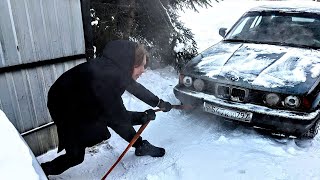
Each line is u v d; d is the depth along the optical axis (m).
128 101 4.12
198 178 2.45
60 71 2.91
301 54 3.40
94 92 2.06
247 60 3.34
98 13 4.95
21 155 1.39
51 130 2.98
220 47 3.89
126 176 2.58
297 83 2.85
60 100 2.10
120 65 2.05
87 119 2.12
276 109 2.85
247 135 3.15
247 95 2.97
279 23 4.05
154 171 2.60
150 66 5.62
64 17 2.80
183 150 2.88
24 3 2.48
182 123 3.50
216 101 3.08
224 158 2.72
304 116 2.73
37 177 1.31
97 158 2.89
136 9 5.30
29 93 2.70
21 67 2.59
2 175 1.25
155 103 2.60
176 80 5.06
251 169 2.54
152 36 5.53
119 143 3.15
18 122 2.68
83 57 3.08
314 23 3.92
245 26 4.23
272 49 3.58
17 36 2.49
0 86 2.48
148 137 3.21
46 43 2.71
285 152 2.85
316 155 2.81
